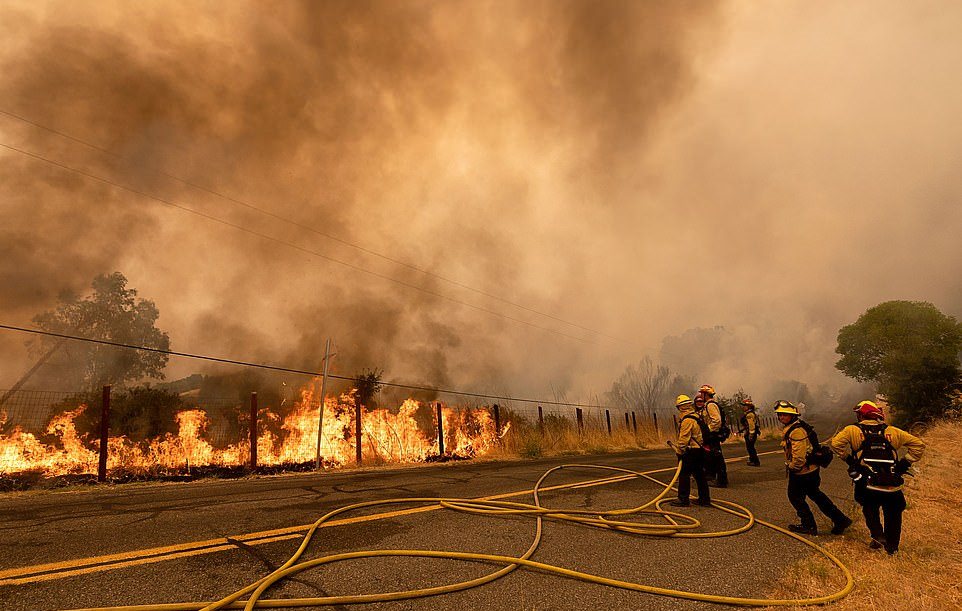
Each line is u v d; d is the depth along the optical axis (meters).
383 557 3.76
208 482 8.70
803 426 5.07
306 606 2.81
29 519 5.01
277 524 4.78
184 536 4.28
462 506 5.66
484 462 13.19
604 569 3.66
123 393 13.75
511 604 2.95
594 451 17.06
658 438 21.78
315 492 6.97
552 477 8.73
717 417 8.01
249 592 2.94
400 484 7.87
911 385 26.84
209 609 2.68
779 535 4.85
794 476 5.06
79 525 4.72
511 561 3.68
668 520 5.27
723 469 7.85
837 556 4.16
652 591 3.22
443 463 13.00
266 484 8.11
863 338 33.75
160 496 6.67
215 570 3.37
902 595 3.24
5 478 9.38
